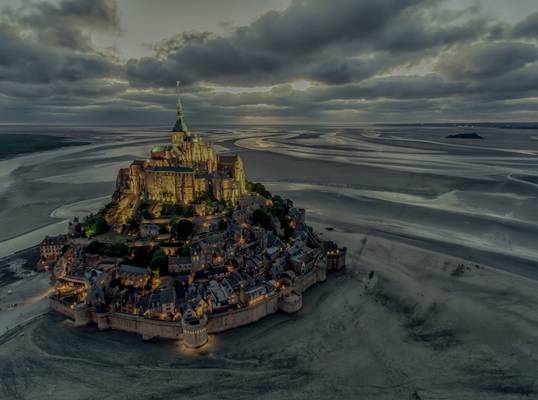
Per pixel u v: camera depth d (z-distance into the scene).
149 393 90.69
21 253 178.50
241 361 103.44
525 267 163.62
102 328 118.06
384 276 157.12
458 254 178.88
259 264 152.00
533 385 93.94
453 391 92.19
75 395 89.69
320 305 135.00
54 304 129.25
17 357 103.31
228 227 182.88
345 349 108.88
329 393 91.44
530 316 125.12
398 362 103.00
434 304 133.62
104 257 158.25
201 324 109.06
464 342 111.81
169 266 148.12
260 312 125.81
